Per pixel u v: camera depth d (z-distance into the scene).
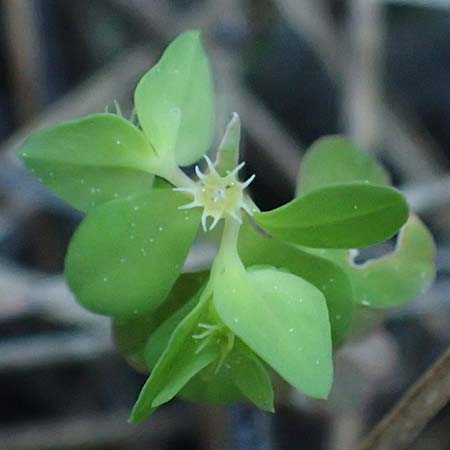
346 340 0.06
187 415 0.08
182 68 0.05
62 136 0.05
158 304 0.05
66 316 0.08
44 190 0.08
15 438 0.08
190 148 0.05
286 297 0.05
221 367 0.05
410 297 0.06
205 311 0.05
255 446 0.07
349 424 0.08
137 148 0.05
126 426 0.08
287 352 0.05
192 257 0.07
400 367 0.08
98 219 0.05
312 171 0.06
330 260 0.05
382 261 0.06
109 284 0.05
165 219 0.05
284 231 0.05
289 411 0.08
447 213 0.08
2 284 0.08
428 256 0.06
